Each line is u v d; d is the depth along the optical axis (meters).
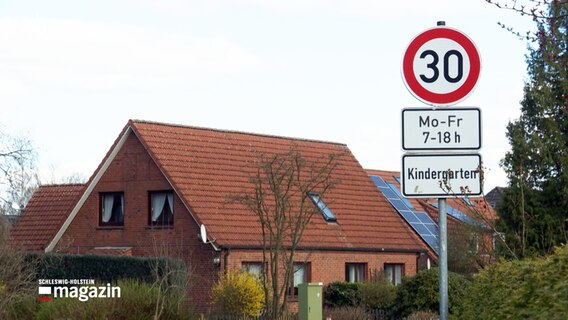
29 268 26.11
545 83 16.66
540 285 7.32
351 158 41.44
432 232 41.31
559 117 18.11
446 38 7.55
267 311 27.05
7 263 23.88
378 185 43.03
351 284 33.03
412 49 7.60
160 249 30.14
